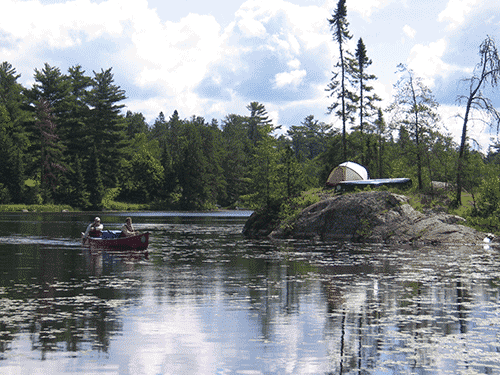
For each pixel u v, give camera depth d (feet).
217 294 61.72
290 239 156.87
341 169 248.11
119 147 527.40
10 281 71.10
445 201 176.86
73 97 499.10
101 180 471.62
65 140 506.89
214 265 91.20
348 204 154.61
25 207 406.21
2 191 406.62
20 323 46.16
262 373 33.35
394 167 248.32
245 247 127.75
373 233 146.20
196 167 547.90
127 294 61.31
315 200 177.17
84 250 116.88
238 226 229.86
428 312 51.75
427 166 200.34
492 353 37.81
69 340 40.52
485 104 177.78
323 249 122.62
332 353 37.65
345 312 51.72
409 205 152.56
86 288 65.46
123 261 96.48
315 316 49.83
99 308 52.95
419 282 71.36
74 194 450.30
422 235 141.38
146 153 549.95
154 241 145.79
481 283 70.44
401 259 100.53
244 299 58.59
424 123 196.95
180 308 53.26
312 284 69.67
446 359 36.32
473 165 176.86
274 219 174.19
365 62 324.80
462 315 50.44
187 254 110.32
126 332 43.21
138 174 538.47
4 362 35.06
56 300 57.16
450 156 188.14
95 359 35.86
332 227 154.61
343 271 83.20
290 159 184.14
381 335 42.78
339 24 289.94
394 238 142.51
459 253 112.57
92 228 128.98
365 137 336.08
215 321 47.57
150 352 37.65
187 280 73.00
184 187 542.57
